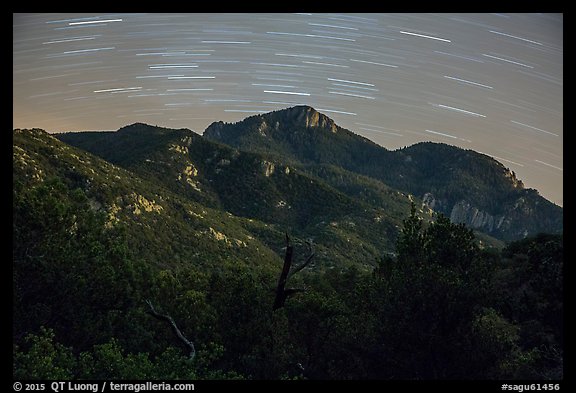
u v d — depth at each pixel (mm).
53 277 17531
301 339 21359
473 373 13898
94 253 20938
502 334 15578
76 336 18250
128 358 13328
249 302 20500
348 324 19953
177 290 26047
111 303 20281
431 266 15969
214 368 18609
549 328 18359
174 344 21047
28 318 16188
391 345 14984
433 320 14719
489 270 17344
